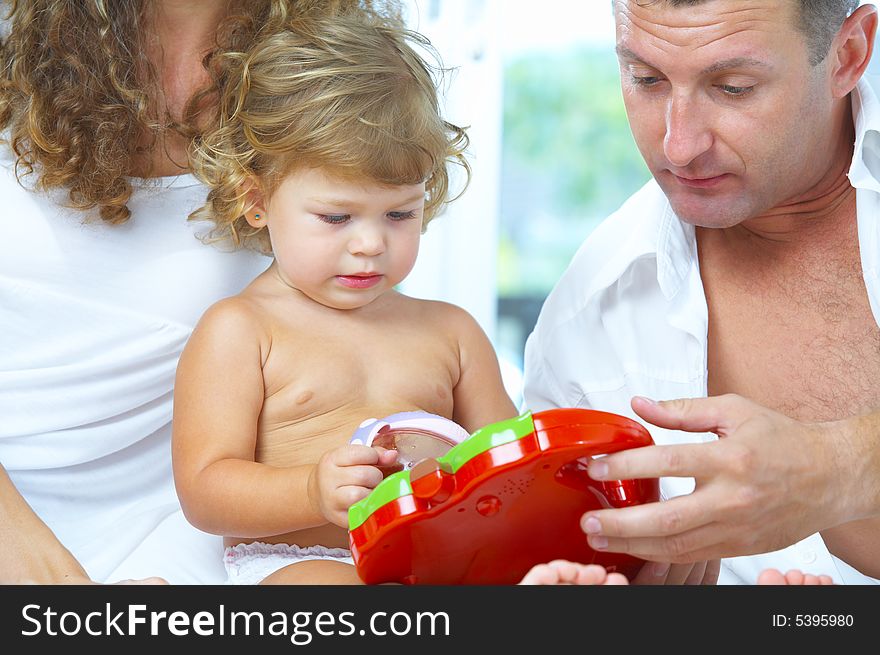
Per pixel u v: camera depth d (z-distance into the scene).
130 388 2.67
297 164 2.40
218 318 2.46
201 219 2.63
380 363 2.54
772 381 2.69
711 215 2.36
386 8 3.12
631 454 1.69
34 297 2.61
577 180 8.10
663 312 2.80
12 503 2.26
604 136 7.99
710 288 2.75
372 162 2.38
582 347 2.98
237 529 2.26
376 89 2.46
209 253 2.69
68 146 2.51
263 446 2.44
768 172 2.29
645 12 2.16
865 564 2.54
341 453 2.06
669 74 2.18
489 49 5.30
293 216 2.44
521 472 1.67
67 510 2.76
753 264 2.69
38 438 2.69
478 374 2.70
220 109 2.61
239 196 2.51
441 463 1.74
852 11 2.29
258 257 2.80
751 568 2.70
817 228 2.59
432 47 2.90
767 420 1.83
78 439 2.69
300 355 2.47
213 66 2.63
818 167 2.46
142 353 2.65
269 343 2.46
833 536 2.53
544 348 3.05
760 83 2.17
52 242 2.61
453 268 5.46
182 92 2.68
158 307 2.67
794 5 2.13
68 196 2.59
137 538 2.64
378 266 2.46
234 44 2.66
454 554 1.80
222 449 2.34
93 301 2.64
